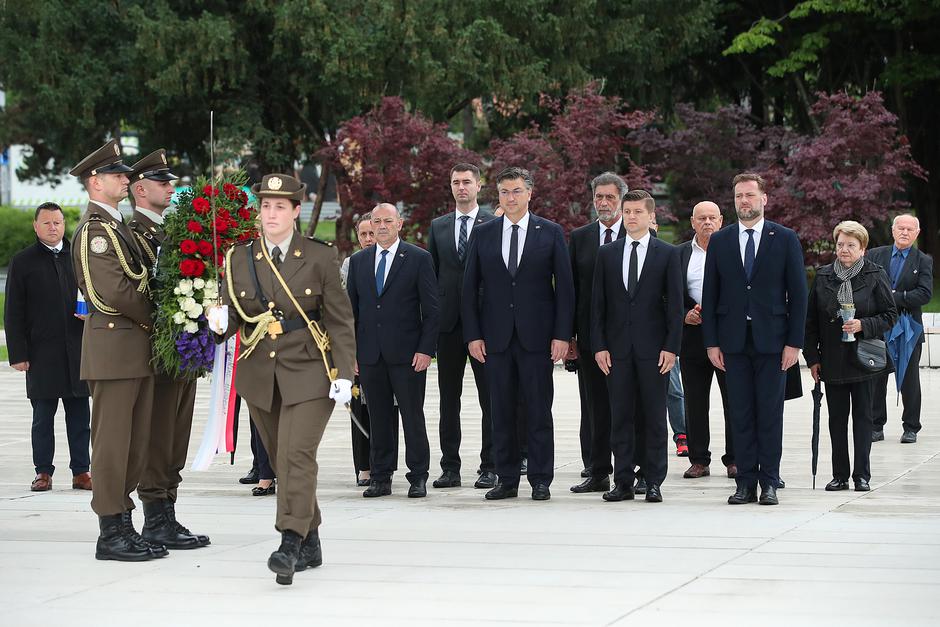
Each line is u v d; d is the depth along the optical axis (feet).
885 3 98.89
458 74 95.20
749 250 28.09
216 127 101.55
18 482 32.99
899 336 38.34
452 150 87.25
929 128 111.04
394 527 25.13
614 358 28.58
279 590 19.66
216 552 22.91
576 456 37.19
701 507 27.53
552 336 29.19
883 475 32.55
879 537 23.52
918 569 20.63
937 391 53.21
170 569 21.39
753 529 24.47
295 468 20.49
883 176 89.61
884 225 96.89
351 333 21.15
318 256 21.18
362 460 31.89
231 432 22.48
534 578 20.24
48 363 31.04
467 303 29.55
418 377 30.09
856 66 110.22
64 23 95.20
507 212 29.37
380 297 30.14
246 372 21.20
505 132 117.39
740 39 102.37
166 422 23.31
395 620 17.69
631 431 28.68
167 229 22.45
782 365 27.89
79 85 94.79
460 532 24.47
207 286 21.99
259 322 20.94
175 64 92.89
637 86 108.17
